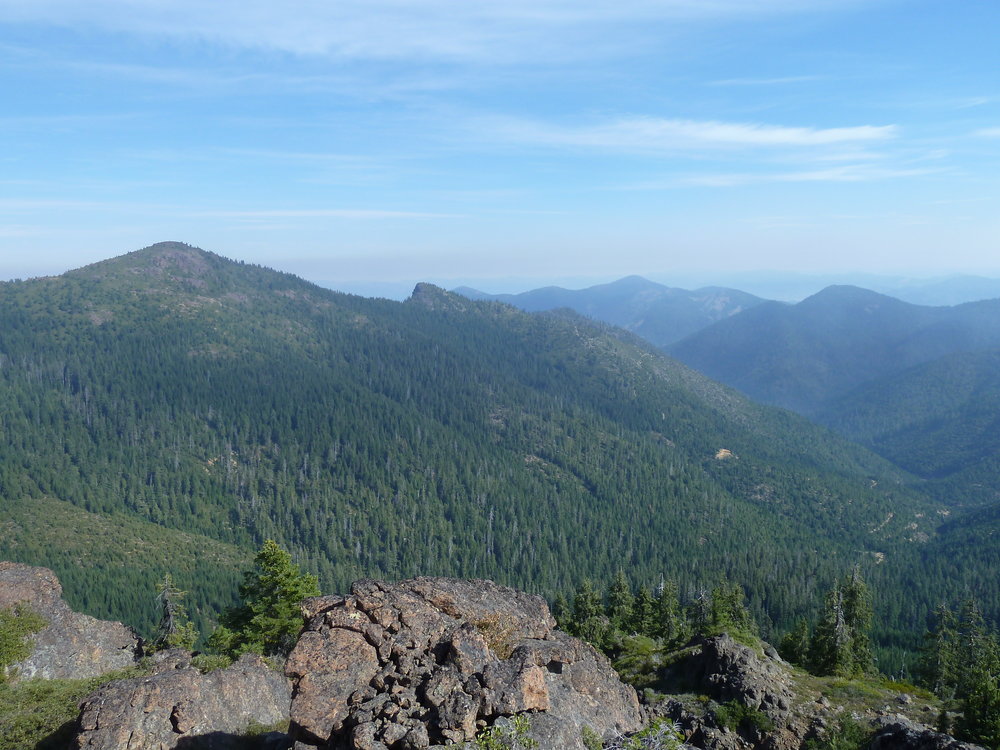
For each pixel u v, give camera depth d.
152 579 149.62
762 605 176.88
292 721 24.25
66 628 47.84
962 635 88.25
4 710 36.28
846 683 49.97
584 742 24.61
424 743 21.39
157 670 40.75
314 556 199.12
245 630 51.56
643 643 76.88
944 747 33.59
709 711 42.91
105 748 26.55
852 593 90.38
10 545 160.38
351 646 26.97
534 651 31.62
